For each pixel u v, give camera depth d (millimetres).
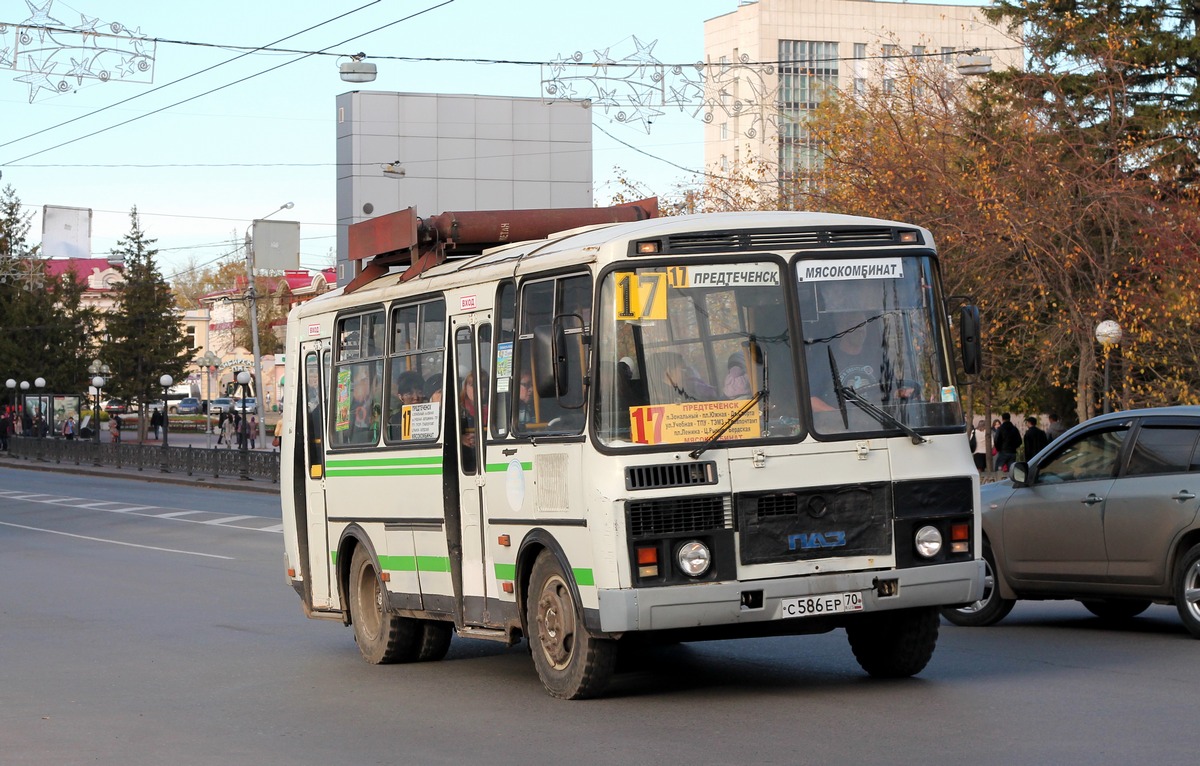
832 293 9078
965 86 37219
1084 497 11992
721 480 8664
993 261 30078
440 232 11453
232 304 114062
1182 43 38688
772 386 8859
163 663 12125
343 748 8203
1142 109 36188
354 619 12234
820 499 8805
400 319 11492
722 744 7754
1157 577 11492
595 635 8758
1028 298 31047
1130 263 30125
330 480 12648
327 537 12789
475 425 10242
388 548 11555
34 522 32656
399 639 11719
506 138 59656
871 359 9070
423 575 11031
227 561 22641
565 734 8258
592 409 8742
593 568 8695
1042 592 12430
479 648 12883
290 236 53250
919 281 9312
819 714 8531
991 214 29781
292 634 14016
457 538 10555
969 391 34281
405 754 7941
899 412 9055
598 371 8766
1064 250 29672
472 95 59219
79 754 8219
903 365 9141
